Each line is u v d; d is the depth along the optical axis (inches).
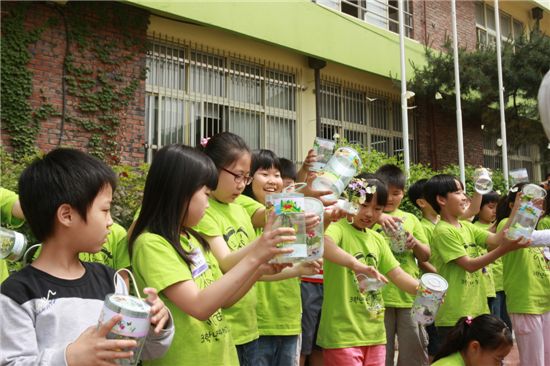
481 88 369.7
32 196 54.6
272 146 302.8
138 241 67.4
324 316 105.3
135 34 246.2
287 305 106.7
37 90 220.7
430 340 148.4
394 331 129.9
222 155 90.3
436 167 397.1
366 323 102.1
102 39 237.3
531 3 494.0
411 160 386.6
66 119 227.3
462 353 102.8
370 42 344.2
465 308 126.8
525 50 377.4
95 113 235.5
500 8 485.1
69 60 228.1
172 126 261.6
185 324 66.7
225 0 265.6
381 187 108.8
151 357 59.7
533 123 405.1
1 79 210.8
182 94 265.6
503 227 127.7
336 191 85.9
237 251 77.0
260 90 299.4
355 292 102.7
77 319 53.4
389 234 120.8
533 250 130.5
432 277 99.0
